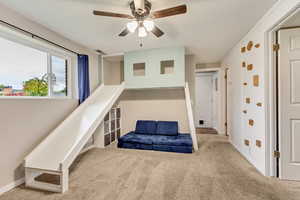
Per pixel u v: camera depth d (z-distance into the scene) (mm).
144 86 3682
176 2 1851
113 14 1810
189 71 4211
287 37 2033
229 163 2641
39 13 2086
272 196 1729
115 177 2209
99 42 3170
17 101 2098
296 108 2027
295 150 2039
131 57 3771
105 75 4367
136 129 4133
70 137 2465
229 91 3973
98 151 3363
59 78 3014
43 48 2605
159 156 3020
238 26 2496
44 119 2514
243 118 2969
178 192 1830
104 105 3268
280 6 1813
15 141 2064
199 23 2383
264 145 2193
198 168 2459
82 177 2217
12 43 2193
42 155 2174
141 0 1650
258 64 2367
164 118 4355
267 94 2160
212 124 6121
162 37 2932
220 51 3893
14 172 2039
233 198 1704
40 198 1763
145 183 2039
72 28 2535
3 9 1938
